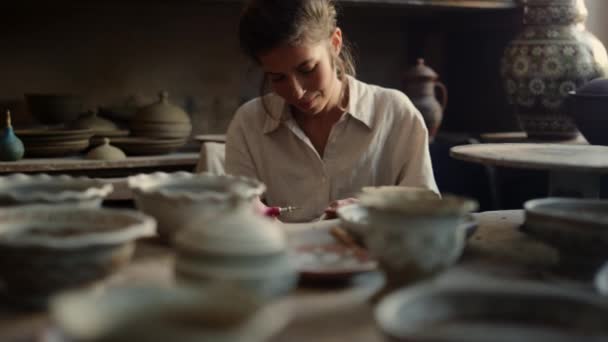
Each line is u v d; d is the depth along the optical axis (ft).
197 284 2.73
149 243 3.92
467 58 12.42
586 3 10.69
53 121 9.78
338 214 4.04
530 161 4.43
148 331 2.11
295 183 6.29
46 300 2.84
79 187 4.11
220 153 8.14
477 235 4.19
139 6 11.17
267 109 6.24
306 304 2.97
